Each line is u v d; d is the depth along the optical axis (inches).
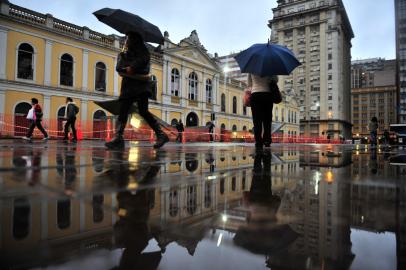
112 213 35.3
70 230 28.9
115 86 866.8
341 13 2496.3
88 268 21.4
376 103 4854.8
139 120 675.4
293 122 1943.9
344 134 2578.7
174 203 41.4
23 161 90.0
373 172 81.8
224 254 23.5
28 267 21.0
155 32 174.1
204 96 1185.4
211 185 57.5
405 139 745.6
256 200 44.1
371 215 35.6
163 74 1012.5
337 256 22.9
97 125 755.4
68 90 754.2
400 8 3437.5
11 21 655.8
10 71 655.8
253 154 161.3
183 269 21.0
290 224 31.7
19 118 665.0
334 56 2352.4
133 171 73.5
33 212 34.5
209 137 876.6
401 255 23.0
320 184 59.0
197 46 1140.5
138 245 25.7
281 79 2556.6
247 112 1476.4
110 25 167.3
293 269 20.5
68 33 756.6
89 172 68.8
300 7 2544.3
